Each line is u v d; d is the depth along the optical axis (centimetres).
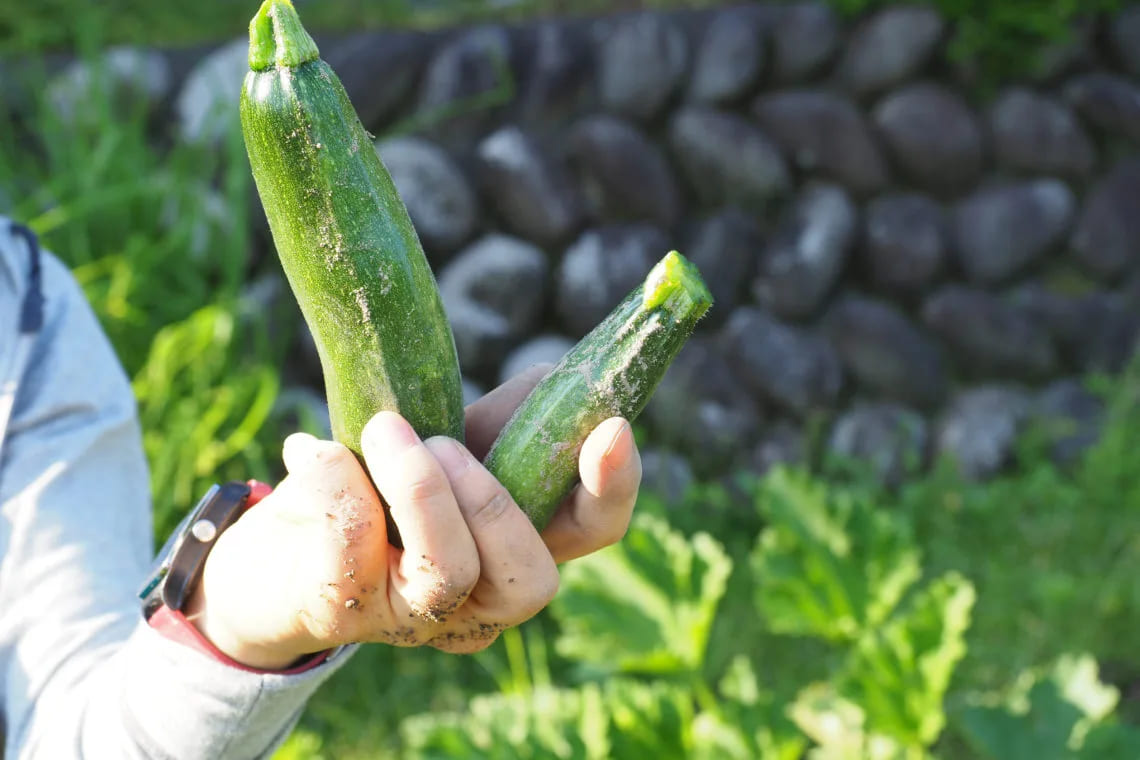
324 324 75
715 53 343
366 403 76
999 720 200
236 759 89
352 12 357
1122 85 359
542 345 339
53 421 113
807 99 346
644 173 338
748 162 343
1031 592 296
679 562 202
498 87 337
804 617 216
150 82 327
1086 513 321
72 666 102
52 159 314
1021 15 342
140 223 314
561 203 335
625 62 340
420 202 328
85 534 110
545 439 78
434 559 72
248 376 296
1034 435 351
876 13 348
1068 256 370
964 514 332
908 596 296
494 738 190
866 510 221
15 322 113
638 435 349
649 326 77
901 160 353
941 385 361
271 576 79
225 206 323
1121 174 361
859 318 352
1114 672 277
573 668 281
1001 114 358
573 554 83
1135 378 354
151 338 297
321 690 268
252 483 90
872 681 192
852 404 360
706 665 279
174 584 86
